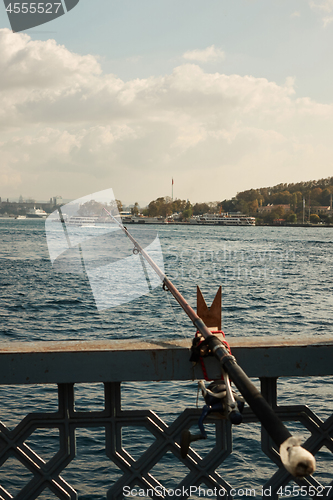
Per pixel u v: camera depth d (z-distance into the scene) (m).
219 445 1.82
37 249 66.12
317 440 1.87
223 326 18.98
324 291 31.47
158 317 19.27
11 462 6.25
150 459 1.80
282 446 1.02
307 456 0.96
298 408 1.86
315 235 135.12
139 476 1.80
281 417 1.86
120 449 1.79
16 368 1.70
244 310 23.00
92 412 1.79
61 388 1.77
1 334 16.00
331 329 18.69
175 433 1.81
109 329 16.94
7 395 8.75
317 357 1.80
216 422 1.82
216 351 1.50
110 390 1.79
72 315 19.77
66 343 1.85
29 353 1.70
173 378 1.75
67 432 1.78
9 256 54.41
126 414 1.79
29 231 116.44
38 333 16.23
